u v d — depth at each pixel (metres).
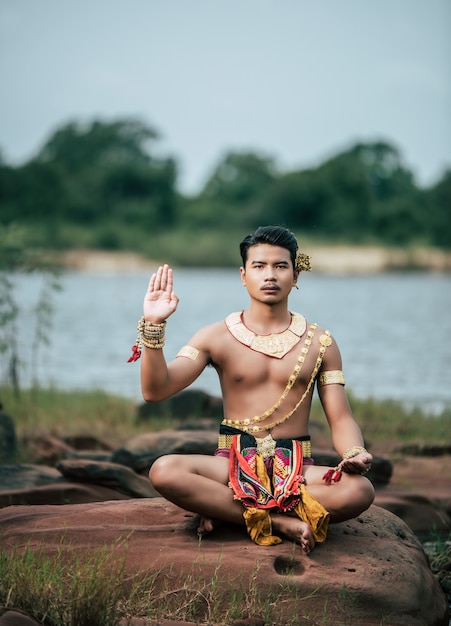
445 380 19.19
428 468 10.81
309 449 6.05
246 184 111.38
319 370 6.14
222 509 5.71
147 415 13.16
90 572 5.16
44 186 91.50
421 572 5.79
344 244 94.00
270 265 6.11
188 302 43.88
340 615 5.32
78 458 9.42
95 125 119.88
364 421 13.67
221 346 6.07
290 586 5.37
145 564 5.48
